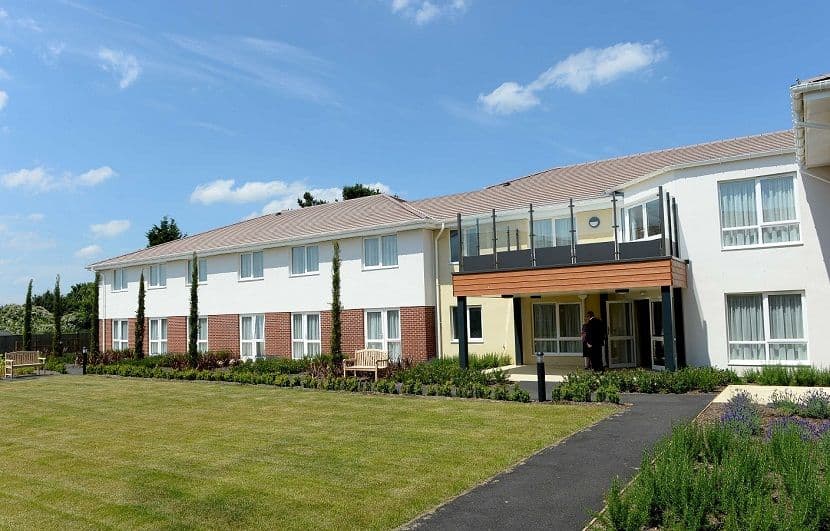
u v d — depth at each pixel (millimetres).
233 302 29344
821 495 5598
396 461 9055
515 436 10312
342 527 6582
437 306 23531
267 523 6785
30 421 14086
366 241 25016
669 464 6527
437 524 6543
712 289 16828
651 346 18906
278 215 34375
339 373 19344
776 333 16156
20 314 51031
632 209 19281
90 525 6973
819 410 10305
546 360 21594
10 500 8008
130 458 10008
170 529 6734
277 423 12484
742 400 11469
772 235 16172
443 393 15016
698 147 22594
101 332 36312
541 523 6441
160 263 32656
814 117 11641
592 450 9211
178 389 18875
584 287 16594
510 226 19578
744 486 6074
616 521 5664
